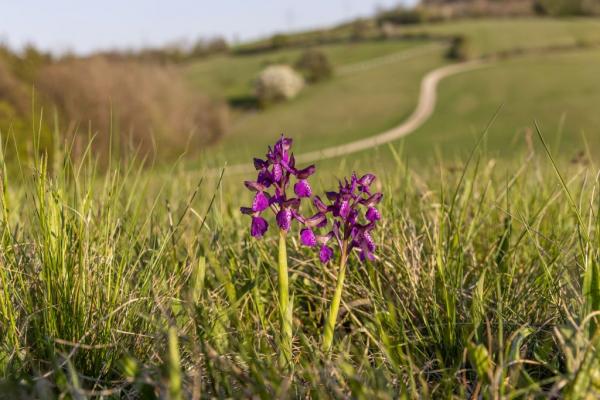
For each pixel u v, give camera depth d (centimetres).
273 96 1127
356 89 1157
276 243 49
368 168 65
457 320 39
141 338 36
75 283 36
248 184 33
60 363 32
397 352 35
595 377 28
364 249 33
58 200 38
